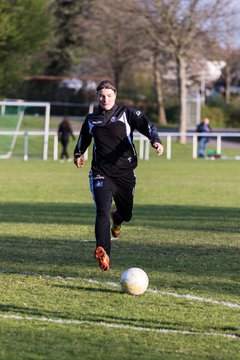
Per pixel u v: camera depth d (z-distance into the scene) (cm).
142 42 8712
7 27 7950
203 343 1139
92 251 1966
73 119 11462
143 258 1864
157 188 4078
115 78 11281
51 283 1539
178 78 8769
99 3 9069
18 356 1062
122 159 1576
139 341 1142
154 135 1548
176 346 1120
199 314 1305
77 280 1573
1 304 1353
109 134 1565
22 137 8312
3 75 8444
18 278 1587
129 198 1630
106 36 9931
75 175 4972
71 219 2694
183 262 1817
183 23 8531
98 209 1528
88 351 1090
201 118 12375
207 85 14000
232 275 1662
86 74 12456
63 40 12106
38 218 2711
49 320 1250
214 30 8575
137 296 1433
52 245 2059
